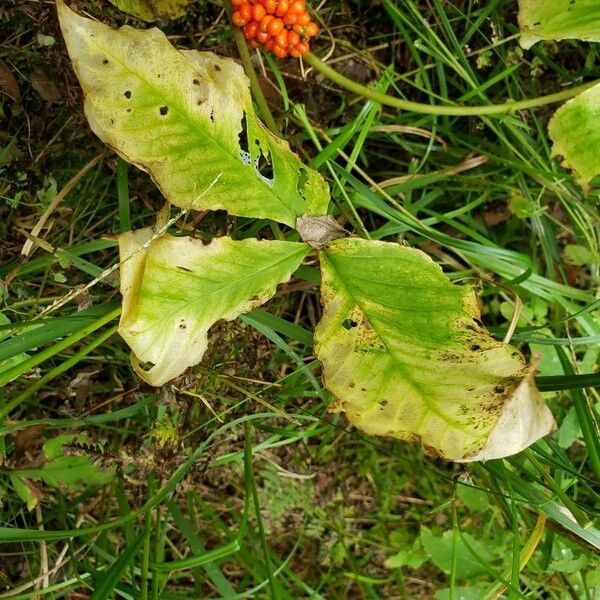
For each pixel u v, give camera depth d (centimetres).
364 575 49
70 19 32
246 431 42
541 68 46
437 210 48
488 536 47
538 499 40
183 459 41
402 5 45
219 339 41
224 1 39
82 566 41
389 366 35
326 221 36
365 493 49
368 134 46
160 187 34
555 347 43
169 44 33
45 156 42
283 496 48
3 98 42
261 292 35
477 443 34
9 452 43
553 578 47
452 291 35
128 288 33
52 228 43
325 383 36
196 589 43
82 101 41
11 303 42
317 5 45
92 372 43
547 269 46
